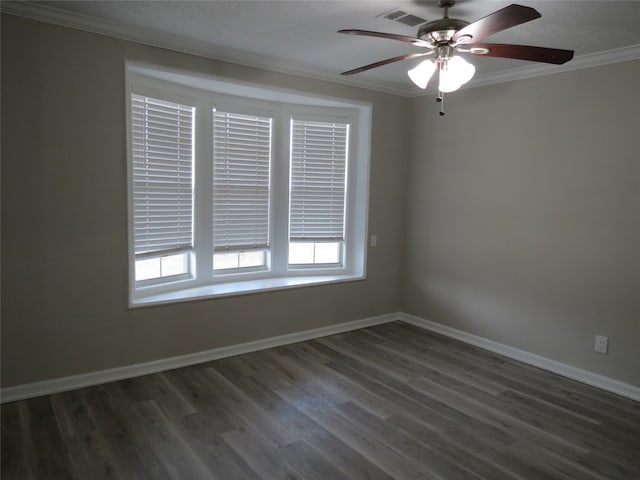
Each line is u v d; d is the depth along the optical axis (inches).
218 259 165.9
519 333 153.1
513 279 154.2
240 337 153.2
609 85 127.6
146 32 121.3
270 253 176.7
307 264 185.3
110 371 127.6
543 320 146.4
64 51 112.3
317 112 177.0
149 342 133.8
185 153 149.9
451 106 170.9
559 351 142.8
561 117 138.6
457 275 172.6
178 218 150.0
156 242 143.4
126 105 122.5
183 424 106.3
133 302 131.3
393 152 185.8
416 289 189.3
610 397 127.1
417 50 133.9
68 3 104.1
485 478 89.9
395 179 188.1
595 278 133.4
